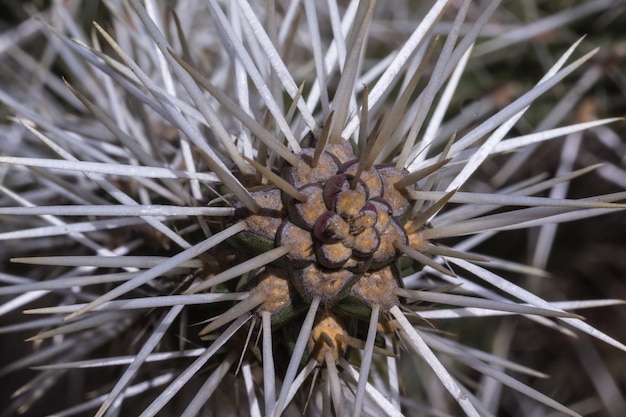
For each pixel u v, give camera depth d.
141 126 0.30
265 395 0.22
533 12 0.37
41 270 0.33
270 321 0.22
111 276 0.23
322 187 0.22
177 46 0.32
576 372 0.45
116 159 0.30
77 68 0.33
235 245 0.23
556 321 0.41
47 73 0.36
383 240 0.22
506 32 0.37
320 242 0.22
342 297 0.22
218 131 0.23
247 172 0.23
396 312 0.22
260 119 0.26
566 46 0.37
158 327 0.23
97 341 0.29
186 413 0.23
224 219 0.24
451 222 0.25
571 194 0.42
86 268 0.28
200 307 0.25
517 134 0.37
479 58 0.37
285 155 0.22
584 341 0.44
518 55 0.37
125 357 0.25
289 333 0.23
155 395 0.31
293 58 0.39
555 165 0.40
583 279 0.44
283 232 0.22
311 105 0.25
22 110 0.28
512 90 0.37
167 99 0.24
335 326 0.23
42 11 0.39
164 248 0.28
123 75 0.27
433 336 0.26
